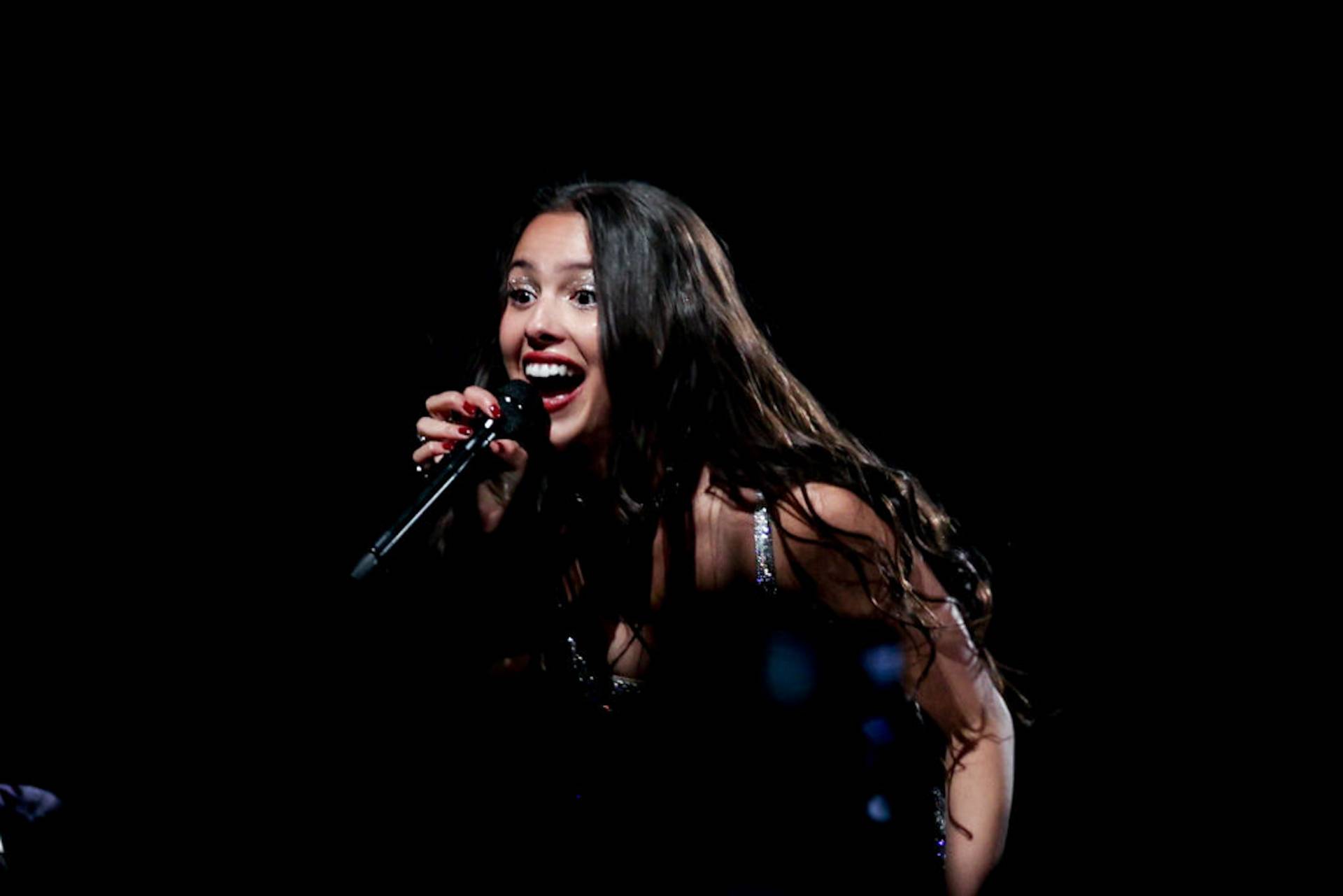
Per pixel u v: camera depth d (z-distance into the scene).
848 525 4.44
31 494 7.44
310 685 6.65
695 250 4.72
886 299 8.33
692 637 4.70
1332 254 7.88
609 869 4.63
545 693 4.94
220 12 7.27
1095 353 8.40
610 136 7.87
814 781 4.67
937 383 8.45
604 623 4.79
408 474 7.71
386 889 5.11
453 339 7.65
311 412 7.80
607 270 4.51
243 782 5.93
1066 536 8.33
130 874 4.96
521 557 5.06
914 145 8.02
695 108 7.90
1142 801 6.81
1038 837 6.66
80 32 7.11
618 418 4.61
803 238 8.20
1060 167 8.02
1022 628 8.00
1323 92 7.58
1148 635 7.84
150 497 7.59
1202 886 6.32
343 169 7.67
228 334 7.71
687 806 4.62
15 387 7.43
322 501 7.75
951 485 8.45
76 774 6.22
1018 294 8.32
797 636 4.70
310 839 5.41
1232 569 8.09
